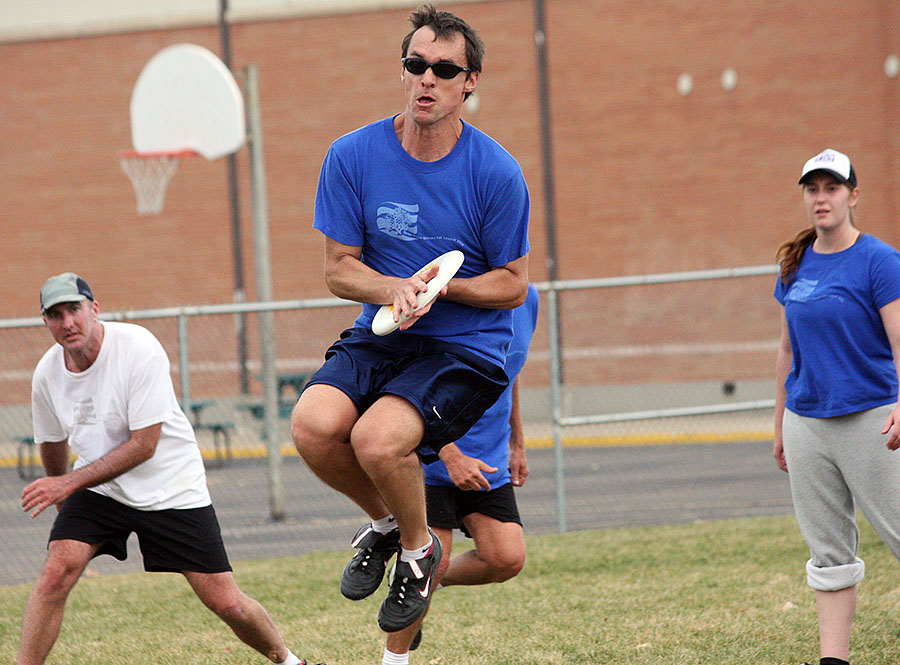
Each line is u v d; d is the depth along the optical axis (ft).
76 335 37.58
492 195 30.68
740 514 80.69
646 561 63.93
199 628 52.70
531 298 44.21
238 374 131.03
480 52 30.17
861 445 38.50
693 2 157.99
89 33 168.96
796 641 45.85
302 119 166.81
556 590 57.41
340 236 30.96
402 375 30.53
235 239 167.73
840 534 39.83
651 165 159.74
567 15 160.86
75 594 61.26
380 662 45.52
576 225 161.89
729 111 157.79
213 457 110.52
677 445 110.11
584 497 89.25
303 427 29.71
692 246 159.02
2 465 96.63
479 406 31.76
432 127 30.04
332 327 142.20
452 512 42.73
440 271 28.63
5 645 50.39
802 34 155.63
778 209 157.07
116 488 38.34
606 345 148.46
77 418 39.04
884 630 46.16
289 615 54.49
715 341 146.10
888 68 152.46
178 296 169.17
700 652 44.78
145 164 105.40
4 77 170.60
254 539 77.92
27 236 171.42
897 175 152.56
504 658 45.34
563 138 161.68
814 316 38.91
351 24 165.17
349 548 74.59
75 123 169.68
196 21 167.94
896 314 37.63
